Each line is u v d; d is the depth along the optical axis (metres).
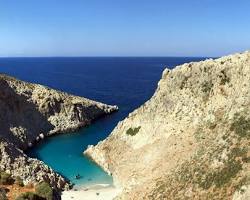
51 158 104.12
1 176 77.50
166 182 66.56
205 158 64.19
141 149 86.81
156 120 88.75
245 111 67.00
